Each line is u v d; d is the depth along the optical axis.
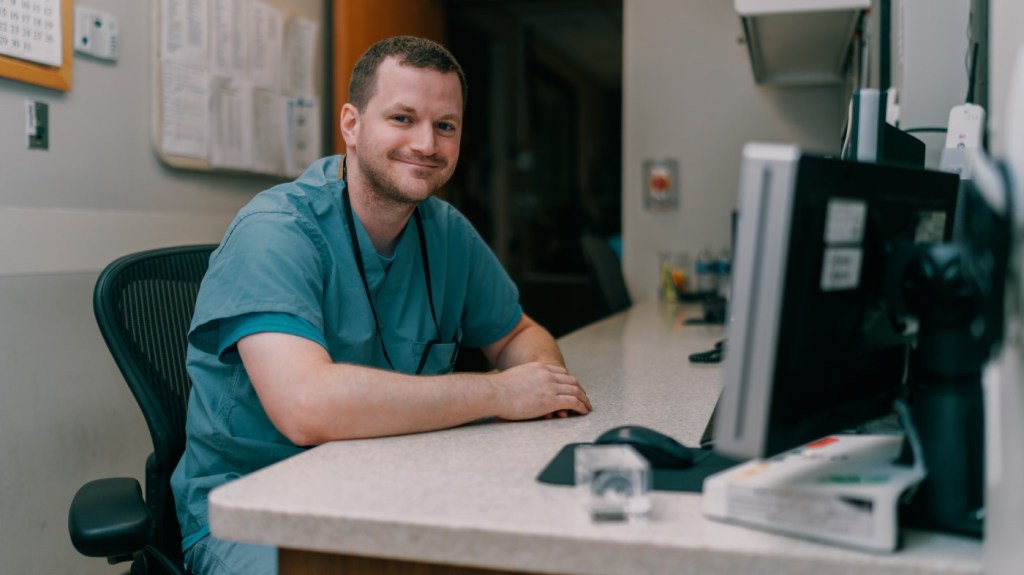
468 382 1.02
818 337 0.62
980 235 0.56
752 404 0.59
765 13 2.28
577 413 1.09
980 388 0.63
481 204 5.41
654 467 0.81
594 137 8.16
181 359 1.29
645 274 3.54
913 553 0.60
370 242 1.25
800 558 0.59
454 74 1.24
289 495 0.72
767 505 0.63
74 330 2.04
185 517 1.15
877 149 1.14
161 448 1.19
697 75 3.46
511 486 0.75
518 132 5.92
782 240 0.57
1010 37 0.64
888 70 1.98
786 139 3.39
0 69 1.81
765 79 3.30
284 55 2.89
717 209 3.46
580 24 5.72
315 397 0.94
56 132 2.01
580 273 6.39
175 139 2.39
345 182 1.28
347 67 3.08
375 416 0.94
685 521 0.66
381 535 0.67
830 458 0.72
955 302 0.63
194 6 2.45
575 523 0.65
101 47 2.12
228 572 1.04
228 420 1.16
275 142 2.85
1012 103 0.54
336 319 1.21
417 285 1.32
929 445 0.64
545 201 6.65
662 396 1.23
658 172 3.50
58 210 2.00
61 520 2.00
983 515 0.62
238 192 2.74
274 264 1.08
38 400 1.94
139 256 1.31
